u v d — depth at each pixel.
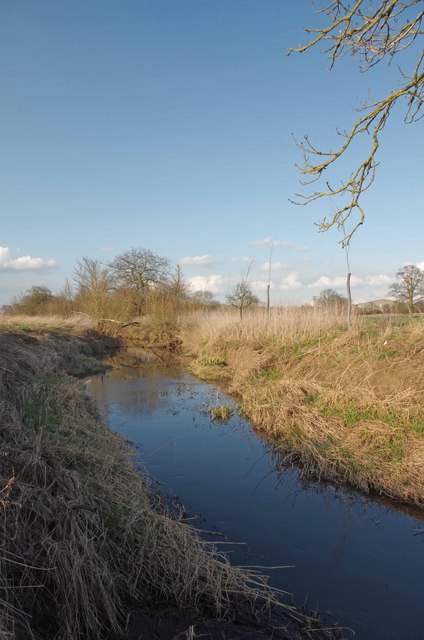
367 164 5.32
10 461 4.61
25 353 10.87
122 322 31.31
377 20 4.69
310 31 5.07
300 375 11.61
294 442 8.11
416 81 4.84
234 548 5.07
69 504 4.18
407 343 10.22
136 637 3.65
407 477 6.39
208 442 8.79
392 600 4.25
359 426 7.94
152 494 6.22
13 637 2.99
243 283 20.30
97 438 6.80
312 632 3.82
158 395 13.20
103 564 3.89
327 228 5.74
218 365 17.31
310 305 17.03
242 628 3.83
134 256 40.88
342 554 4.99
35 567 3.51
